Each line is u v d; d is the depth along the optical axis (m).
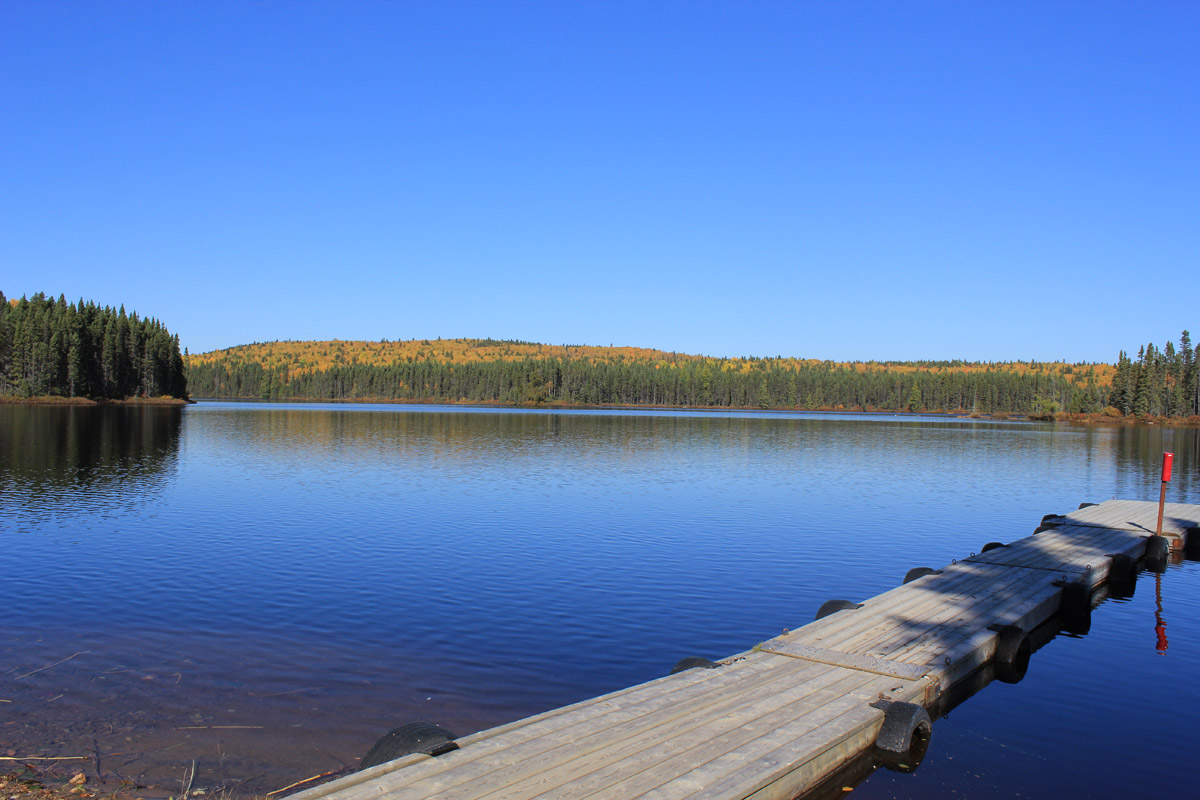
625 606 15.03
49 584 16.02
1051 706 10.60
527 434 71.06
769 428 94.19
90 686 10.50
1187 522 24.17
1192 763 8.87
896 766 8.53
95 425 69.62
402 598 15.28
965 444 68.44
